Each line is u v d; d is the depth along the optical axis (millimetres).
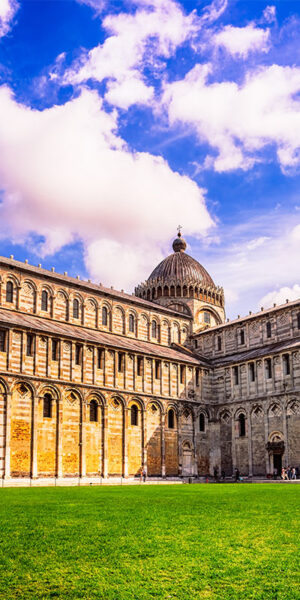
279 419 76938
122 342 82188
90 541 17938
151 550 16609
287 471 72250
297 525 21297
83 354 72062
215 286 108750
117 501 33062
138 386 78562
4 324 64062
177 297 104000
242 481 77500
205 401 87875
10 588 12953
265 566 14695
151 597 12352
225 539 18281
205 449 86438
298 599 12148
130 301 92562
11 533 19391
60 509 27609
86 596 12438
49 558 15602
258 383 81500
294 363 76125
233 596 12367
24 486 59281
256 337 88562
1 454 61125
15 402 63781
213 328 96625
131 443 75750
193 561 15266
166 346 97000
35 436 64438
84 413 70438
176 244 112312
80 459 69000
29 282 79500
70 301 83938
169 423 82625
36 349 66812
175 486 56969
